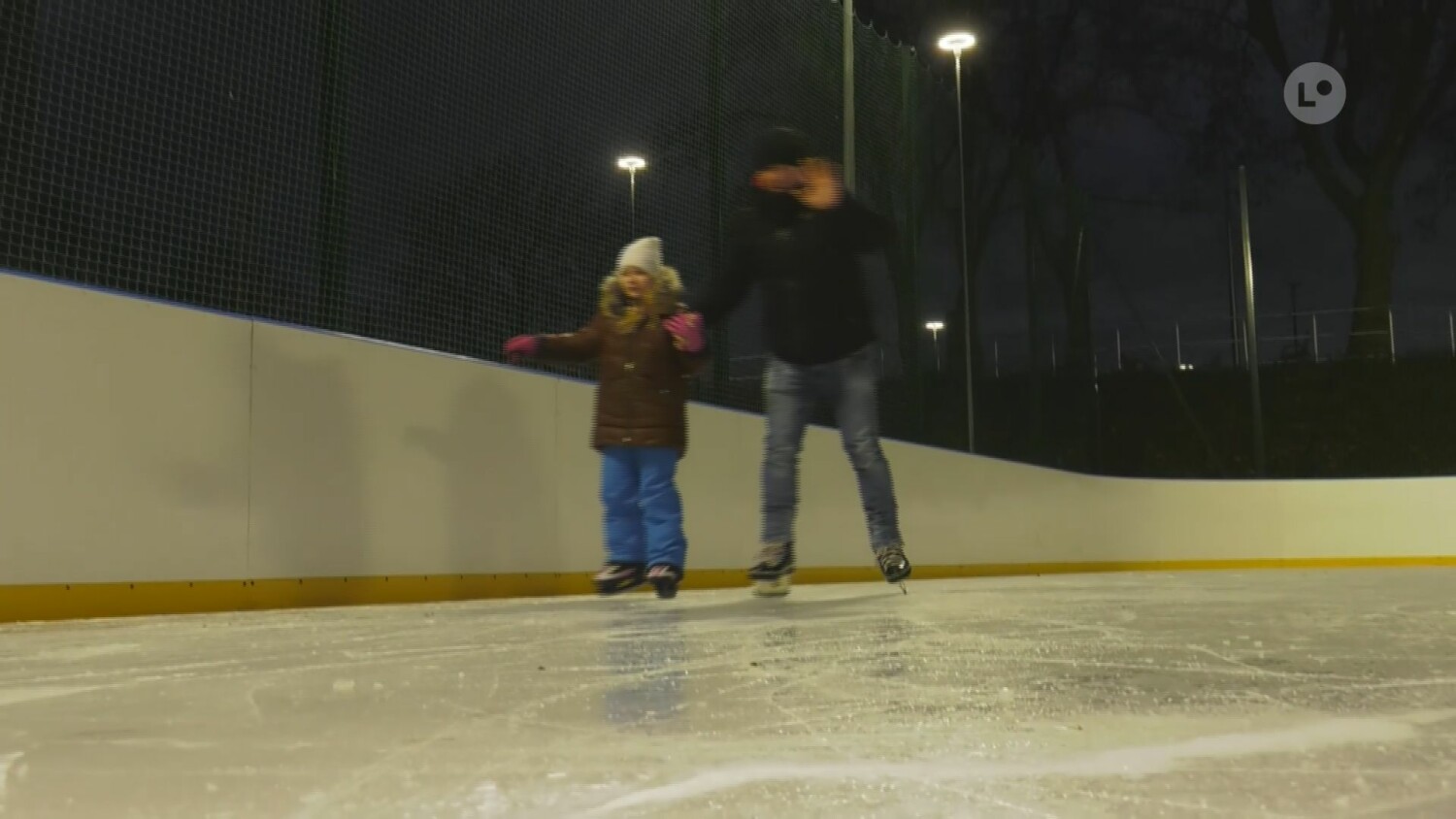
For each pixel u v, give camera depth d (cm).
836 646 211
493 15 576
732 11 726
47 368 389
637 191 653
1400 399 1455
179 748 117
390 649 223
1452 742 112
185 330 429
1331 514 1080
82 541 394
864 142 843
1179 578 582
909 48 894
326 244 499
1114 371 1523
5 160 399
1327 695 147
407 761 109
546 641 234
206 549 430
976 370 930
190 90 454
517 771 103
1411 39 1752
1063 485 980
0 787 99
